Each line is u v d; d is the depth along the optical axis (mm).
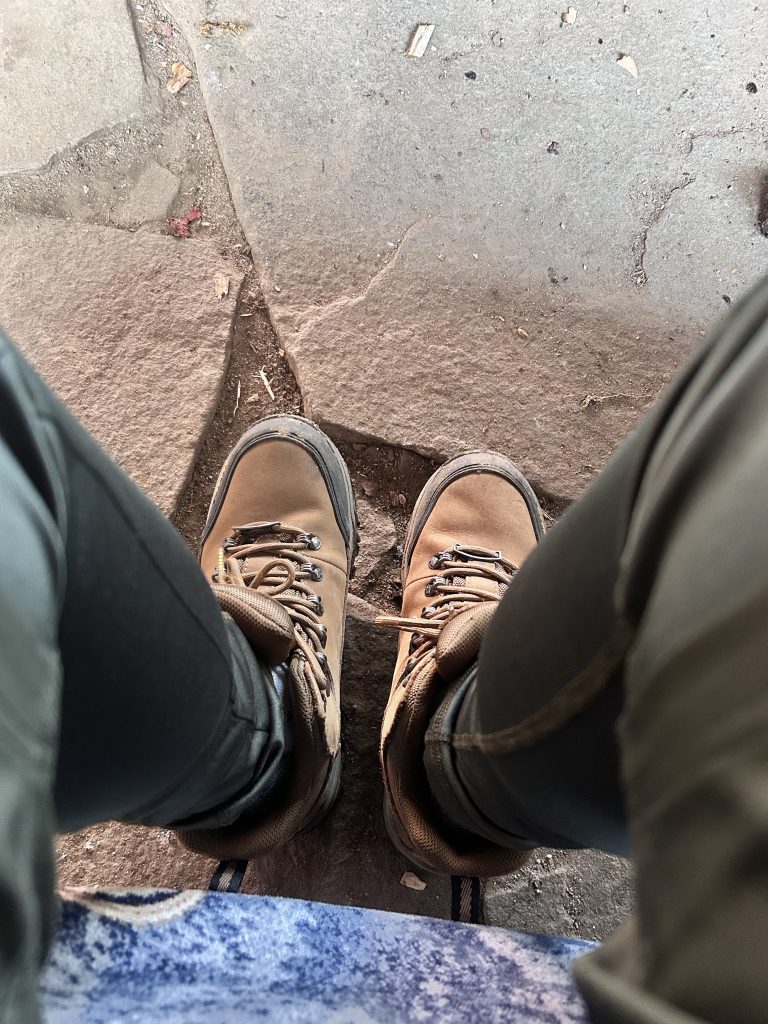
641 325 1136
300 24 1200
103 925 548
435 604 934
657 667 269
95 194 1141
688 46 1227
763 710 219
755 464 266
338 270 1122
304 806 765
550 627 433
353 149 1163
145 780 504
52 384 1062
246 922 604
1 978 231
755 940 198
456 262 1135
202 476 1072
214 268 1118
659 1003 219
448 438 1073
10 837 244
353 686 995
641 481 345
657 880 236
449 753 667
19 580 303
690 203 1178
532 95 1195
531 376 1104
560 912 912
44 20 1187
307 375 1077
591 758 403
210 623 530
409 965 597
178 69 1182
